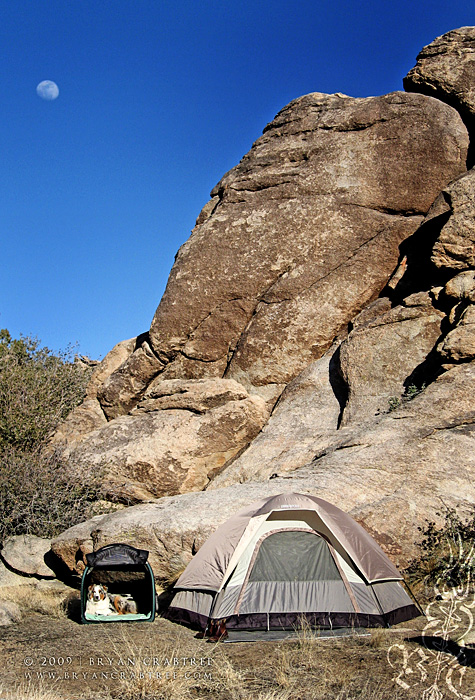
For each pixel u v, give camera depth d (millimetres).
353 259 16172
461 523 9367
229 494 10414
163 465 14008
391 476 10203
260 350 15945
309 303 15977
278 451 13453
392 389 13438
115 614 8516
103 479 13766
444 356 12289
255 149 18531
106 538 9906
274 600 7750
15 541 11195
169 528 9609
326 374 14930
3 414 14289
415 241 15797
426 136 16547
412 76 17547
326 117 17859
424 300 13859
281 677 5812
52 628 8055
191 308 16906
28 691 5598
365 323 14508
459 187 13992
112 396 17234
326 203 16656
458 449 10484
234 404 14875
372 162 16766
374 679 5746
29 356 18219
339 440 12297
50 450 14039
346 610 7680
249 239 16844
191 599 8086
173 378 17062
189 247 17438
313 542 8062
